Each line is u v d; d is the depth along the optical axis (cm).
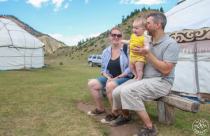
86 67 1185
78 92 333
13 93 329
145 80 175
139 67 181
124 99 169
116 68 213
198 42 307
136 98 168
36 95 313
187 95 315
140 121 198
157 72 178
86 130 179
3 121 201
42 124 193
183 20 341
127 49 212
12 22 940
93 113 218
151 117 208
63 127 186
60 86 399
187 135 170
